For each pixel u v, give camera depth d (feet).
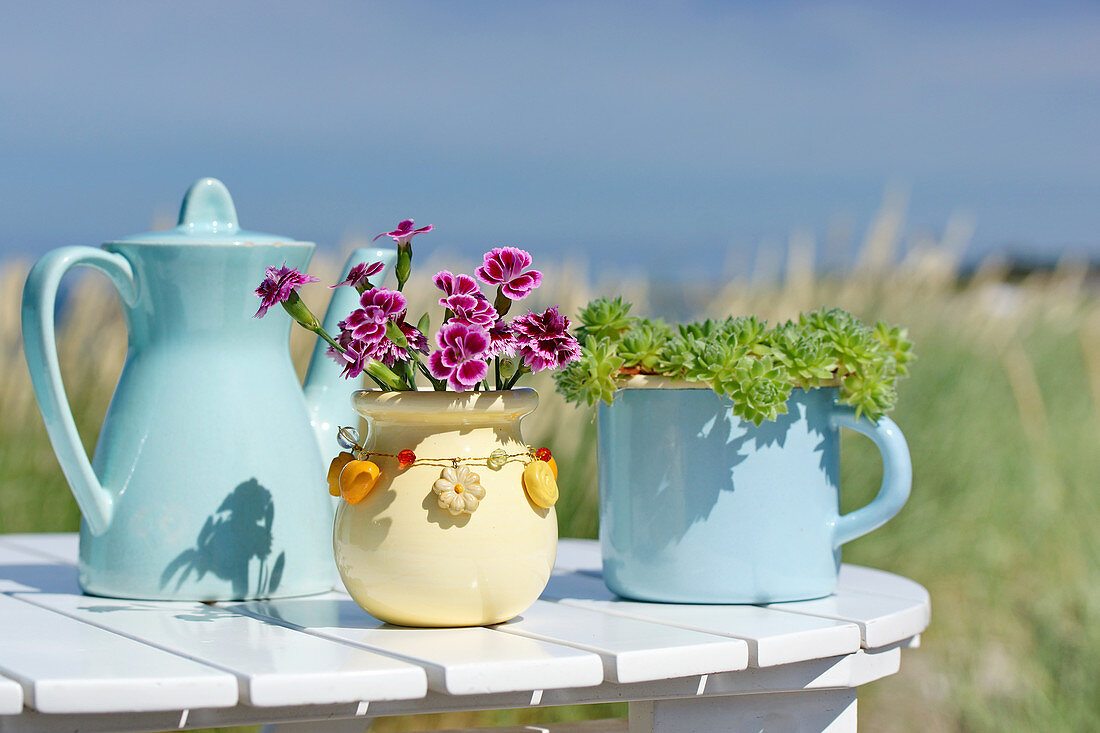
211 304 3.50
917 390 10.84
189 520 3.43
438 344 2.85
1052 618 9.77
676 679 2.87
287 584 3.52
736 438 3.39
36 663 2.53
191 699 2.37
